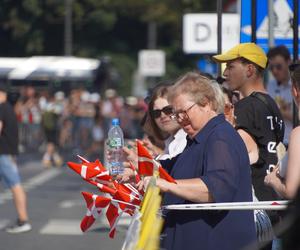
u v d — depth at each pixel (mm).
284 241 7012
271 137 14219
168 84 15109
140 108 63625
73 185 43031
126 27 130750
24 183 44188
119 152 12992
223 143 11117
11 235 26422
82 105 64625
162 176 11133
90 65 92812
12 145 27172
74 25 125188
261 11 20297
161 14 118188
